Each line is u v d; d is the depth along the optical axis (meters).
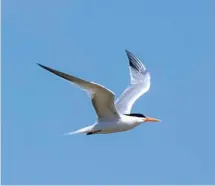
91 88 17.05
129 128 18.73
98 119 18.25
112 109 18.02
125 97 20.48
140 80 21.19
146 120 19.28
